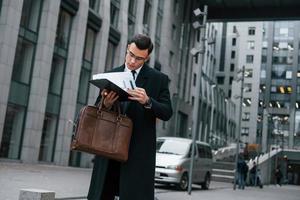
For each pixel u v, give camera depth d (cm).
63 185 1265
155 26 3822
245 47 10038
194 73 4912
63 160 2488
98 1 2948
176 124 4206
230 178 3266
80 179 1611
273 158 4869
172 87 4200
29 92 2270
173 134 4112
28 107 2258
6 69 2042
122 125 334
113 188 356
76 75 2588
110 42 3097
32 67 2289
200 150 1959
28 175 1442
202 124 5291
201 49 1823
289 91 9862
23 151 2216
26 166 1931
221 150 4456
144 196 337
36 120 2255
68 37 2597
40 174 1560
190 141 1894
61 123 2512
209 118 5644
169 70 4138
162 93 364
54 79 2498
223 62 9962
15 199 846
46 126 2428
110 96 332
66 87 2553
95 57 2862
